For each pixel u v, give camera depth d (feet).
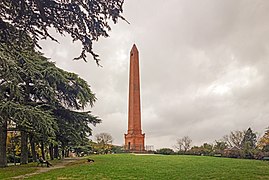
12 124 63.77
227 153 124.26
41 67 64.85
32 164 74.69
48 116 53.11
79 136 80.43
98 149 163.94
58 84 74.08
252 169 58.08
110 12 23.63
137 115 151.74
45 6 23.57
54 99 71.46
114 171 55.77
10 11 24.29
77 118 80.74
